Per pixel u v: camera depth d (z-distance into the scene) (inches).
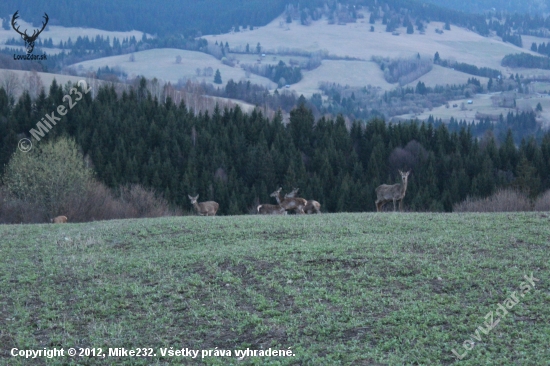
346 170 4909.0
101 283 1111.0
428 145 5423.2
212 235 1443.2
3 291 1091.3
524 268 1105.4
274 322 936.3
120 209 3174.2
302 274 1108.5
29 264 1232.8
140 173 4419.3
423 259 1165.1
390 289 1034.7
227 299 1021.8
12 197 2918.3
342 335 892.0
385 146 5403.5
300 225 1509.6
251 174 4746.6
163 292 1061.8
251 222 1587.1
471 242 1278.3
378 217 1610.5
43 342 912.9
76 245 1387.8
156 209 3304.6
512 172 4724.4
